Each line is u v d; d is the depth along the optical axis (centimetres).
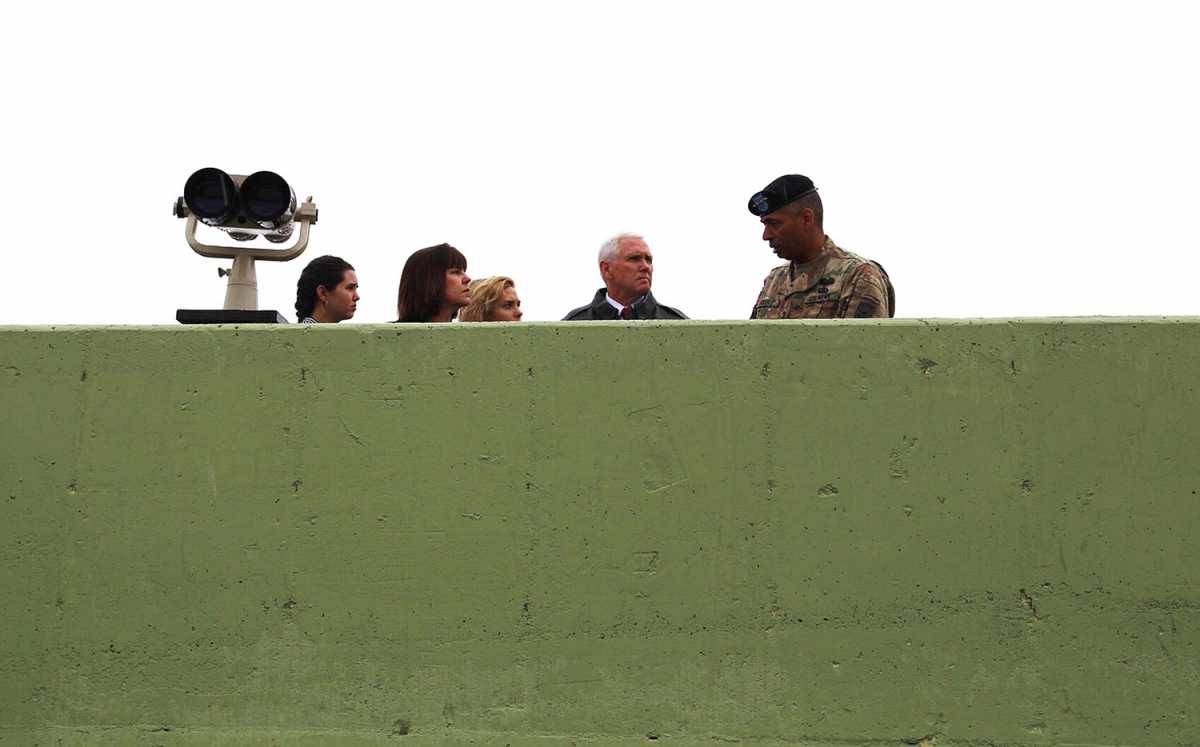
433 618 386
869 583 381
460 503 389
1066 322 386
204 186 492
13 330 400
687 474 386
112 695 388
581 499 387
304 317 515
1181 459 380
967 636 378
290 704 385
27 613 391
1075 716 373
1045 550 379
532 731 380
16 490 395
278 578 389
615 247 539
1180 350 383
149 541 392
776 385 388
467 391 392
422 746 382
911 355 387
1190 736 371
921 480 383
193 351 398
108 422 396
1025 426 383
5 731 387
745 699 379
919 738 375
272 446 394
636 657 381
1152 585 377
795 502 384
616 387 390
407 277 487
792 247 475
